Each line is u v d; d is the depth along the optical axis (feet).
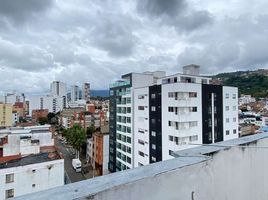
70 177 133.80
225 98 108.47
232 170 9.84
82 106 394.32
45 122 338.13
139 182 6.17
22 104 408.46
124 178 6.19
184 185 7.51
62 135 257.34
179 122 91.71
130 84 123.75
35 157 84.17
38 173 73.10
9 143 86.58
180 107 92.38
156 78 132.26
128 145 124.88
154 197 6.53
